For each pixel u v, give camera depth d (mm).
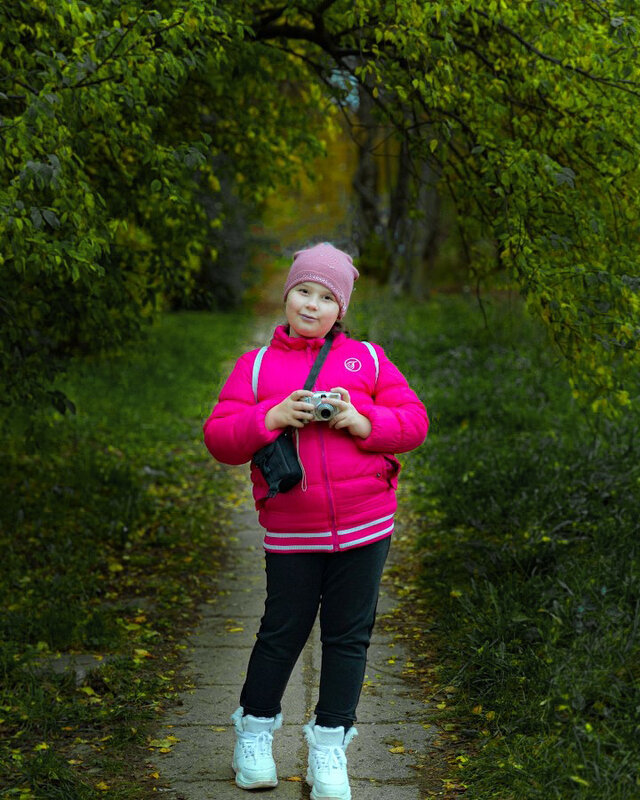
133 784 3057
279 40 5926
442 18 3828
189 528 6695
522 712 3303
